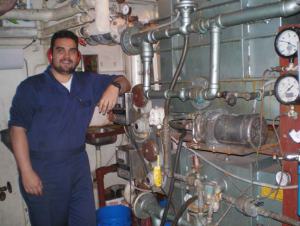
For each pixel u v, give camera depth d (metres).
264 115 1.59
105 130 2.79
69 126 2.02
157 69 2.53
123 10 2.36
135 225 2.53
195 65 1.86
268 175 1.42
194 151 1.63
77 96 2.04
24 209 2.80
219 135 1.50
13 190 2.74
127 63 2.72
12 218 2.75
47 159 1.99
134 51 2.02
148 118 1.98
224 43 1.71
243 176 1.46
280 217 1.32
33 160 1.99
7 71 2.64
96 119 2.99
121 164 2.46
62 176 2.03
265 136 1.45
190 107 1.90
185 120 1.70
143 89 1.92
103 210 2.51
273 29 1.51
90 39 2.35
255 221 1.50
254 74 1.61
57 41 1.94
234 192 1.52
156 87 2.25
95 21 2.04
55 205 2.06
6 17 2.19
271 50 1.53
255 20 1.41
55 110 1.97
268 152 1.43
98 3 1.97
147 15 2.98
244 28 1.62
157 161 1.85
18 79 2.69
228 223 1.59
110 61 3.13
